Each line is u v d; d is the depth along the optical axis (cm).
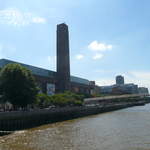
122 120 7881
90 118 9500
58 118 8712
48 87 16162
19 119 6303
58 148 3481
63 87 18725
